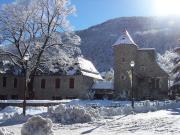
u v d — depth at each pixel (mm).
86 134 18094
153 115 28828
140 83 65188
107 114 29984
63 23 55344
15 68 66938
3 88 66312
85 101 51906
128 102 50625
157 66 65812
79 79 62812
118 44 65312
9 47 54750
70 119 25250
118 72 64750
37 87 64562
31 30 53062
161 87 65062
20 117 26547
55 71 63406
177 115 28391
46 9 54156
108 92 64438
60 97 63438
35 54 52500
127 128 20094
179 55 65125
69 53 56656
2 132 13969
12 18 52469
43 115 26781
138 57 66562
